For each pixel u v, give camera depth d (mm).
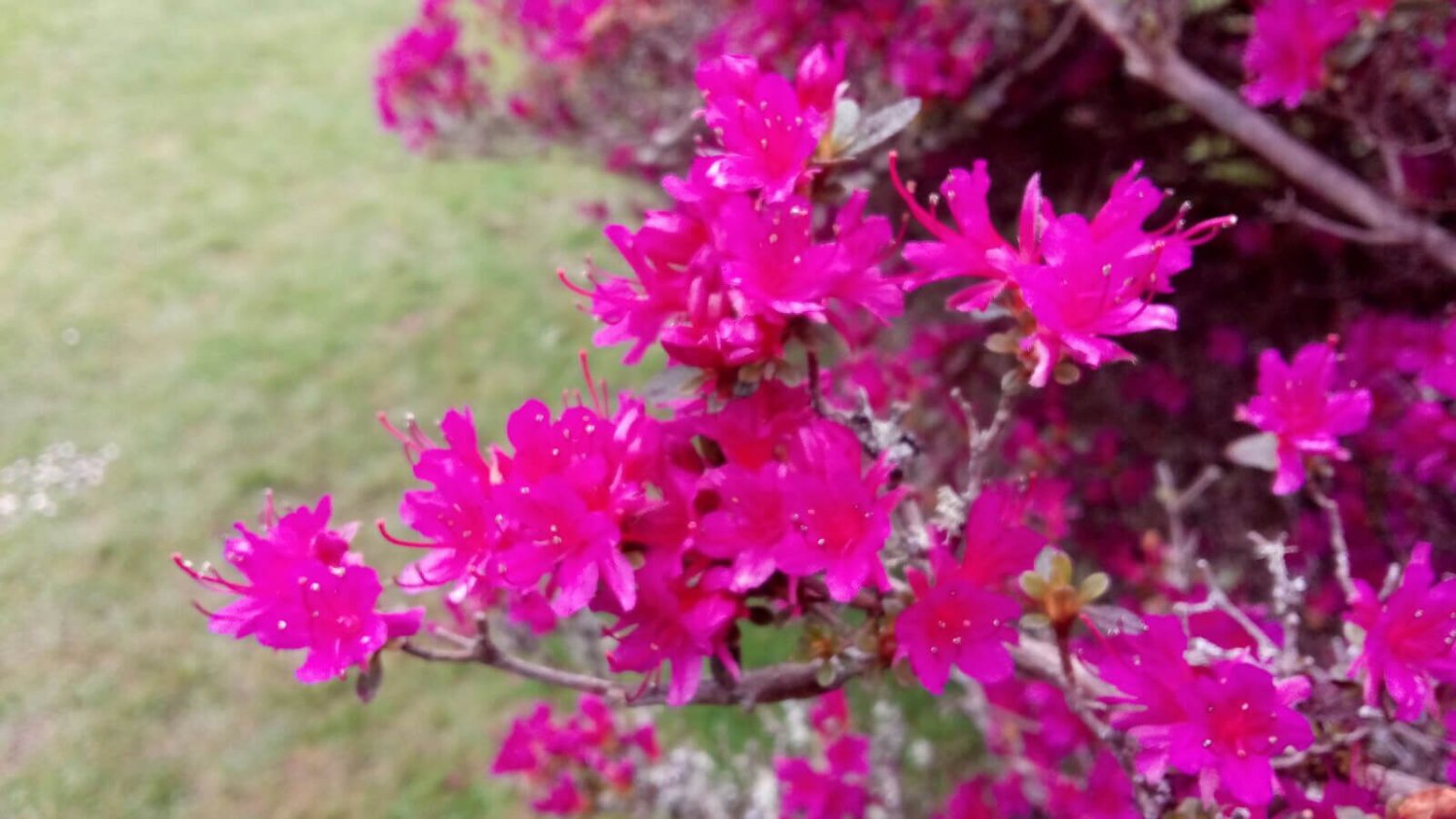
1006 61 2635
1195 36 2635
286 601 999
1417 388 2113
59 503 4344
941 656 991
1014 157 2906
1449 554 2229
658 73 3309
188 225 5973
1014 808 2285
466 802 3254
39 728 3578
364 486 4309
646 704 1079
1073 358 999
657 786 2279
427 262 5531
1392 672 1030
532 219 5777
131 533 4188
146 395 4844
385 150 6520
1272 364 1317
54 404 4844
